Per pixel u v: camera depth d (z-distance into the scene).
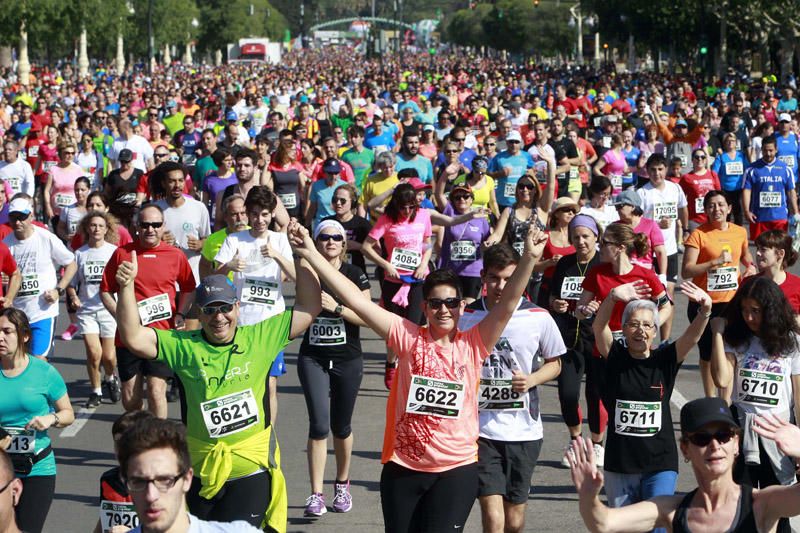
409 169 14.64
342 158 18.06
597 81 57.06
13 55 89.00
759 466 6.79
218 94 44.12
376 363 12.58
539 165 18.02
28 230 10.58
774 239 8.48
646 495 6.59
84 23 61.41
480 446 6.82
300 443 9.80
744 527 4.68
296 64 137.50
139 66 101.69
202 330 6.22
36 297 10.66
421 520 6.14
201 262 9.84
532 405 6.91
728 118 24.75
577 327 8.81
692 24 67.06
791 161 21.11
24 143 23.23
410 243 11.26
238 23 135.00
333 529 7.83
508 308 6.05
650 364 6.59
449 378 6.06
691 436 4.71
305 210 15.56
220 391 6.11
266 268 9.35
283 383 11.87
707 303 6.51
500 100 38.88
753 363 6.93
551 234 10.47
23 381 6.79
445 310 6.01
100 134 23.94
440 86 47.28
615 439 6.63
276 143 20.41
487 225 12.11
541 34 117.94
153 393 8.80
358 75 87.75
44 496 6.76
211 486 6.07
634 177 20.98
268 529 6.22
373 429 10.13
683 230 13.69
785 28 57.53
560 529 7.75
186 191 16.84
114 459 9.48
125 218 12.51
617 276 8.71
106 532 5.21
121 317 6.04
